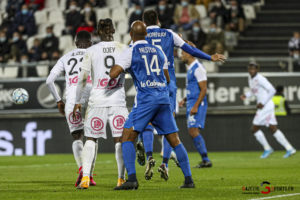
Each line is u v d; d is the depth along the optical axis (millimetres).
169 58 26984
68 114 25453
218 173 33000
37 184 26828
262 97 50344
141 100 21172
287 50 72562
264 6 79000
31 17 76375
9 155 61375
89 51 23188
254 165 40688
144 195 20875
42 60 68812
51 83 25938
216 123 61188
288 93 59844
